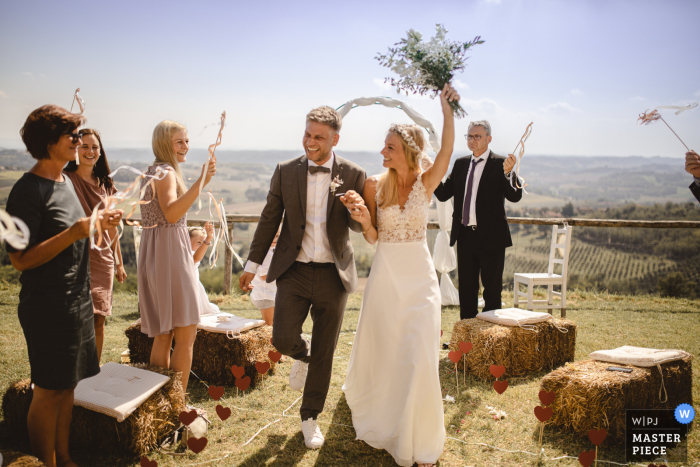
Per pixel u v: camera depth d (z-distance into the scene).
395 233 2.47
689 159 2.42
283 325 2.45
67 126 1.73
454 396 3.07
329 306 2.48
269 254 3.72
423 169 2.97
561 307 5.24
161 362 2.56
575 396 2.49
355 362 2.53
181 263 2.42
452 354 2.89
